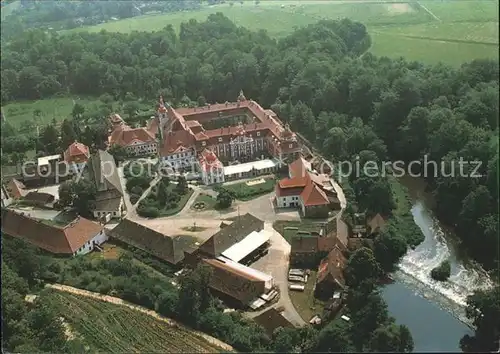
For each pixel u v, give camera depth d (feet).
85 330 605.31
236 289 644.69
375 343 561.02
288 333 578.25
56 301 648.38
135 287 652.48
